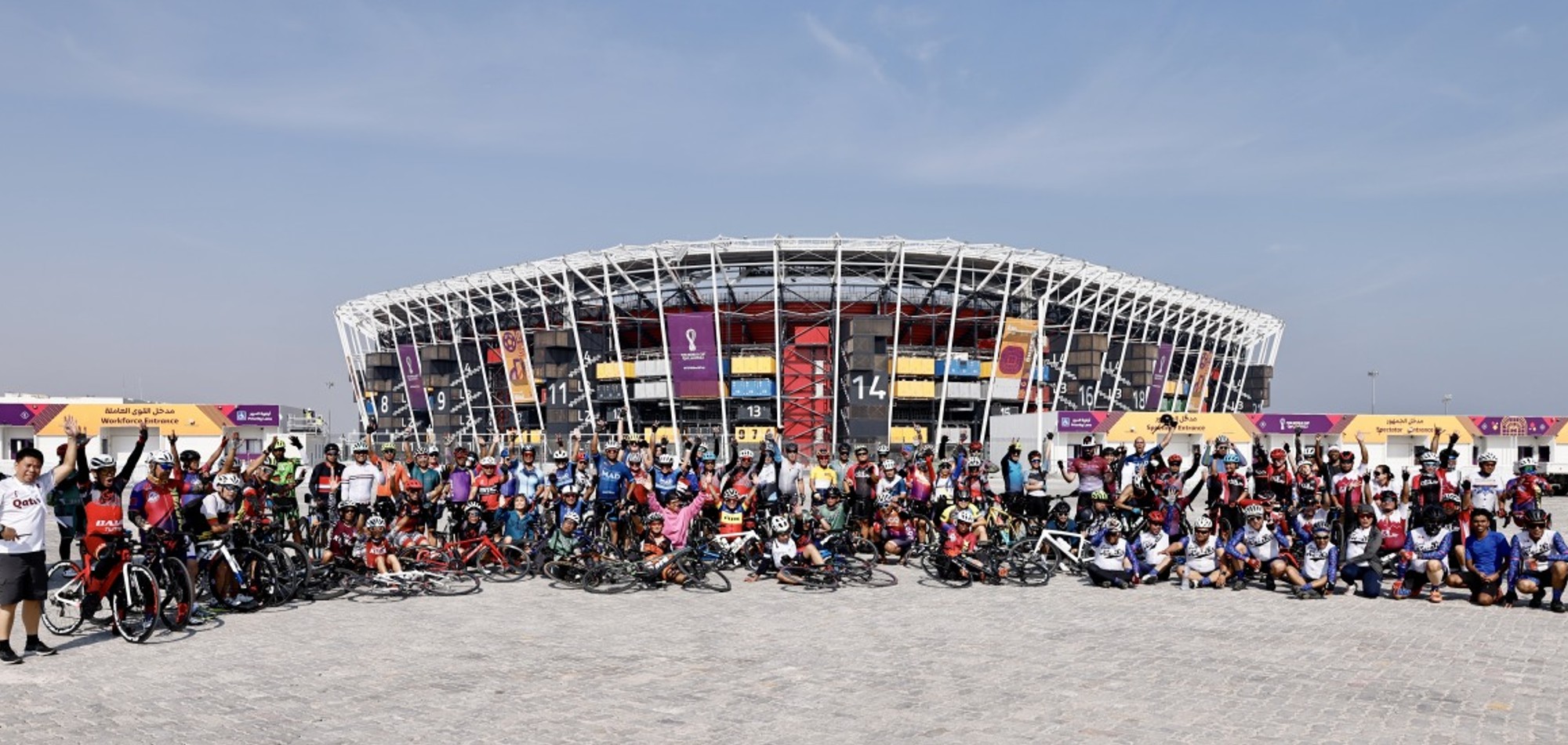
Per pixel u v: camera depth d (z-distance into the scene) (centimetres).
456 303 9631
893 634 1284
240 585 1405
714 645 1212
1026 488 2106
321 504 1841
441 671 1070
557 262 8425
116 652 1154
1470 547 1556
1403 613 1462
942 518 1991
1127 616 1429
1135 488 1855
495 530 1870
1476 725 885
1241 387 10881
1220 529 1827
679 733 849
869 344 7912
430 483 2086
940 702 950
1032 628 1327
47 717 891
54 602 1230
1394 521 1730
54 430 5078
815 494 2017
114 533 1240
